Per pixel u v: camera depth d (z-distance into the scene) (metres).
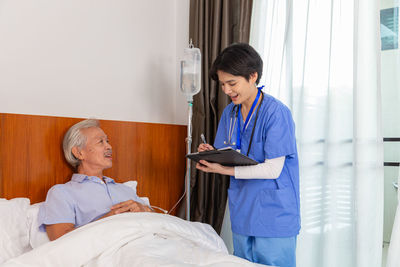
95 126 1.77
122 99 2.21
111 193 1.71
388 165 1.91
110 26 2.13
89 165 1.71
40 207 1.52
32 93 1.73
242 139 1.66
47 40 1.80
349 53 1.95
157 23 2.48
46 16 1.79
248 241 1.60
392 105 1.90
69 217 1.50
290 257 1.54
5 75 1.63
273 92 2.20
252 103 1.62
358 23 1.84
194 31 2.44
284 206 1.51
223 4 2.28
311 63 2.06
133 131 2.12
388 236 1.91
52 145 1.72
